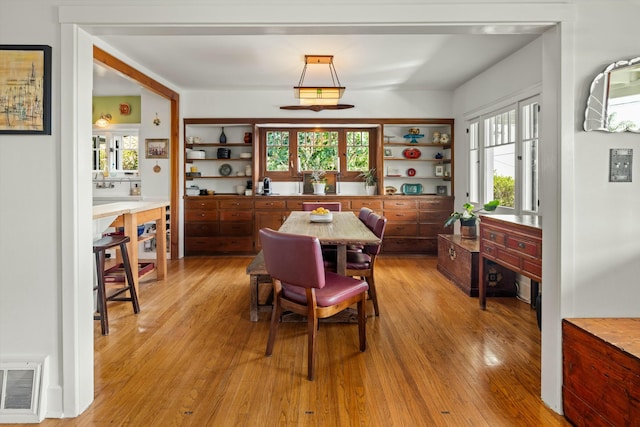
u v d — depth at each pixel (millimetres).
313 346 2281
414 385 2217
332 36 3805
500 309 3566
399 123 6207
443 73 5160
